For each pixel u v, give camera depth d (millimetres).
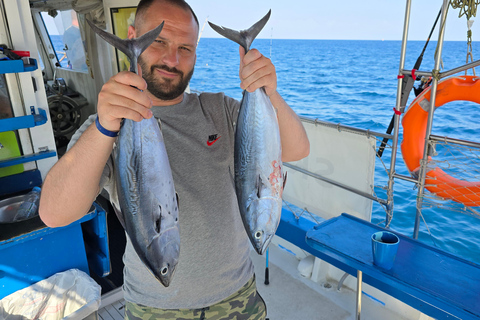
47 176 969
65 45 4680
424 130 2270
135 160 866
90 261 2533
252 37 918
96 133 855
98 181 970
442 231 6602
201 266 1233
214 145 1274
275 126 999
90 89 4480
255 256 3150
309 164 2668
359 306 2121
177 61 1146
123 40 797
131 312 1300
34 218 2047
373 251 1782
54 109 4469
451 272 1732
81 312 1989
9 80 2150
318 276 2789
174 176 1202
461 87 2104
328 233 2113
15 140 2256
